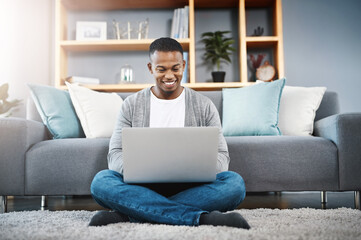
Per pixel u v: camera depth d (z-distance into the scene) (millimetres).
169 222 1234
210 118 1717
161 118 1717
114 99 2369
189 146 1276
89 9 3904
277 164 1899
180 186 1449
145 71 3887
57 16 3631
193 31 3562
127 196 1275
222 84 3477
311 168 1885
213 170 1302
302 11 3906
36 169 1890
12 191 1872
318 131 2207
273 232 1110
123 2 3756
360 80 3836
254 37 3590
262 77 3619
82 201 2416
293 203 2152
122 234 1091
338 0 3906
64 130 2172
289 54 3877
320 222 1298
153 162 1279
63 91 2355
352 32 3881
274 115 2217
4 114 3238
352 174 1843
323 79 3852
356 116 1866
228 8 3910
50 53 3828
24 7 3680
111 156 1538
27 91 3633
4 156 1879
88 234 1112
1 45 3535
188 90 1776
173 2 3773
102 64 3898
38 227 1273
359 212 1540
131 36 3756
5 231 1208
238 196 1359
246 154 1915
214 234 1054
